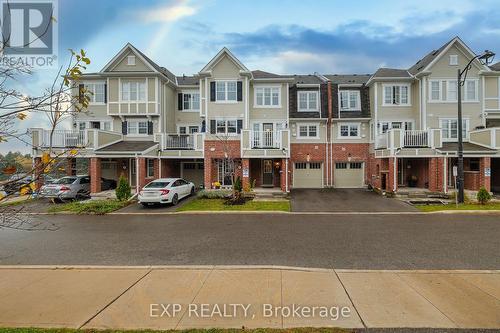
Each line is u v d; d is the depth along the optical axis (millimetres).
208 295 5215
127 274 6250
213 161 21750
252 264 6992
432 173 19328
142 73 22594
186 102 25859
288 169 22250
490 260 7195
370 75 28797
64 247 8703
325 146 24516
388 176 19969
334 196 19641
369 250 8094
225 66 22672
